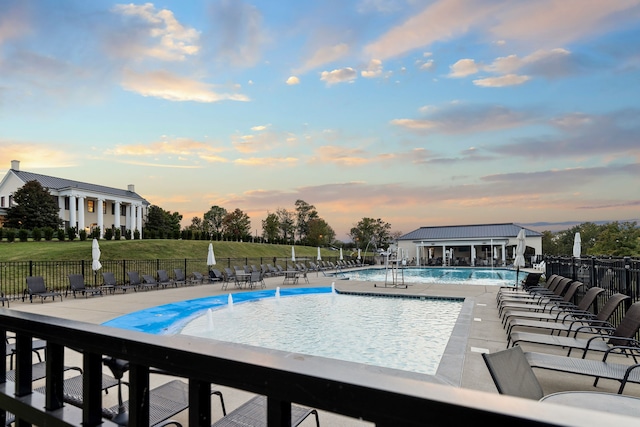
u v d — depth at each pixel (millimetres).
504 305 8250
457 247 45125
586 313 5855
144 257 23219
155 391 2910
